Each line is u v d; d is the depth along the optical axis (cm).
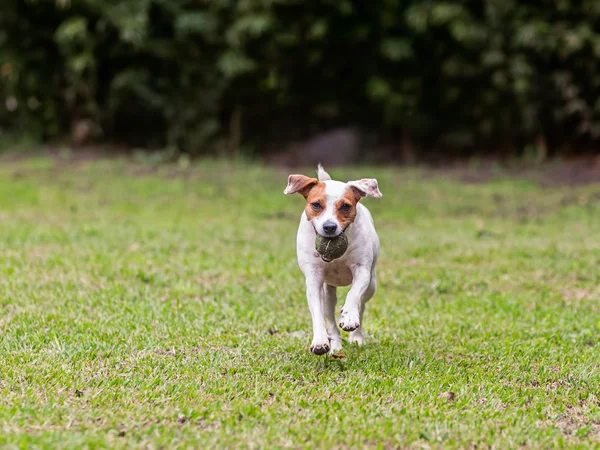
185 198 670
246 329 359
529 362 336
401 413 294
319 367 324
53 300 382
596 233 549
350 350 341
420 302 402
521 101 851
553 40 829
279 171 819
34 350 329
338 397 303
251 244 496
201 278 427
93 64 847
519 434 285
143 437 277
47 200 646
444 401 302
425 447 278
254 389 305
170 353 333
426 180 777
